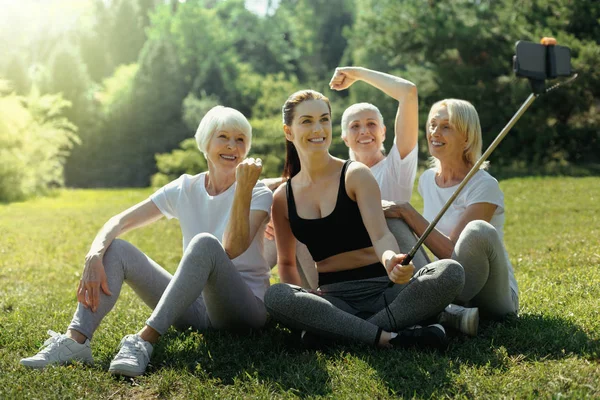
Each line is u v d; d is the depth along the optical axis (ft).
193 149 95.04
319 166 13.07
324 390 10.86
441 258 13.48
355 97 132.77
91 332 12.59
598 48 68.18
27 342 13.99
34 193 77.41
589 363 11.19
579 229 29.58
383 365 11.44
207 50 179.32
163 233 37.17
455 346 12.30
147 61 149.59
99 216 48.78
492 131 78.59
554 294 16.35
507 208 39.19
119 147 144.36
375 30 87.10
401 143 15.14
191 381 11.47
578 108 75.46
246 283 13.41
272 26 208.85
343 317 12.28
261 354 12.57
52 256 30.30
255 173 12.91
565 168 68.49
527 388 10.27
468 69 79.71
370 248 12.96
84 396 11.16
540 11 76.33
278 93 128.16
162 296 12.41
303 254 14.17
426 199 14.89
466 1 82.74
